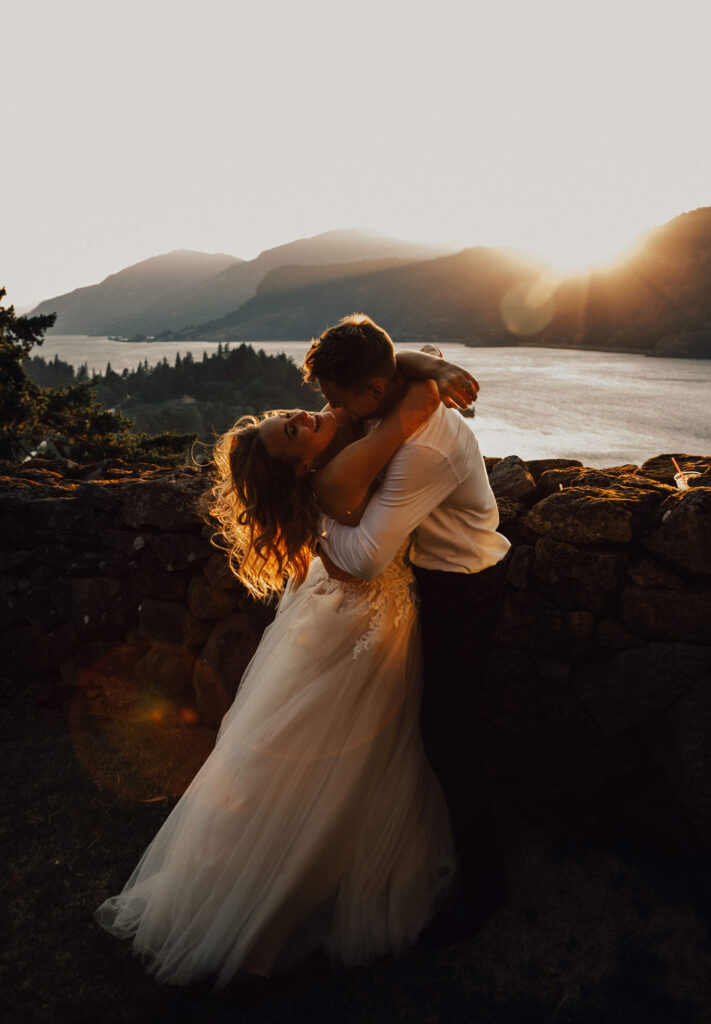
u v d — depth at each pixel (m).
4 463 4.35
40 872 2.42
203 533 2.94
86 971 2.02
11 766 3.05
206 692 2.97
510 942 2.01
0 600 3.50
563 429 135.62
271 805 1.93
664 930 1.98
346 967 1.97
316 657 2.00
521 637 2.41
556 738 2.38
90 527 3.27
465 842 2.28
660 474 2.77
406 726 2.06
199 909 1.96
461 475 1.78
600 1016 1.76
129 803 2.77
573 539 2.29
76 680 3.37
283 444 1.80
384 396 1.73
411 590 2.01
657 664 2.20
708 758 2.08
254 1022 1.82
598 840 2.31
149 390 175.88
